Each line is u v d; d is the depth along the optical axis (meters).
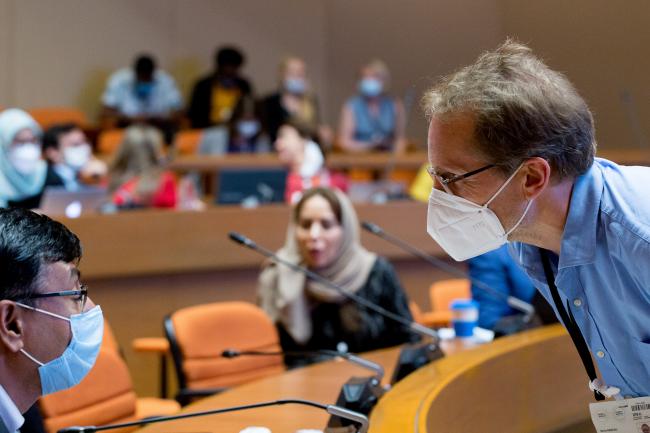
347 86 10.57
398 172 7.28
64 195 4.61
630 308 1.66
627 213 1.61
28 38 9.16
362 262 3.87
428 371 2.45
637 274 1.59
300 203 3.88
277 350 3.78
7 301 1.59
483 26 8.81
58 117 8.06
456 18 9.43
